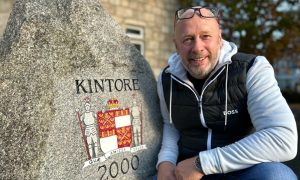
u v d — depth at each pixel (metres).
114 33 0.80
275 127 0.65
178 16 0.73
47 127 0.64
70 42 0.70
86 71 0.72
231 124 0.74
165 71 0.81
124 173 0.78
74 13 0.72
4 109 0.62
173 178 0.74
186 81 0.75
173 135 0.84
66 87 0.68
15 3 0.71
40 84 0.65
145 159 0.83
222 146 0.76
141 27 3.34
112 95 0.77
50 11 0.70
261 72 0.70
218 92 0.73
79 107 0.70
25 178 0.61
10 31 0.69
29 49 0.65
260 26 3.37
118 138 0.77
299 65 6.14
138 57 0.85
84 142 0.70
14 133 0.61
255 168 0.66
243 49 3.28
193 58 0.71
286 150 0.65
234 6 3.17
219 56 0.73
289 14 3.46
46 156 0.63
